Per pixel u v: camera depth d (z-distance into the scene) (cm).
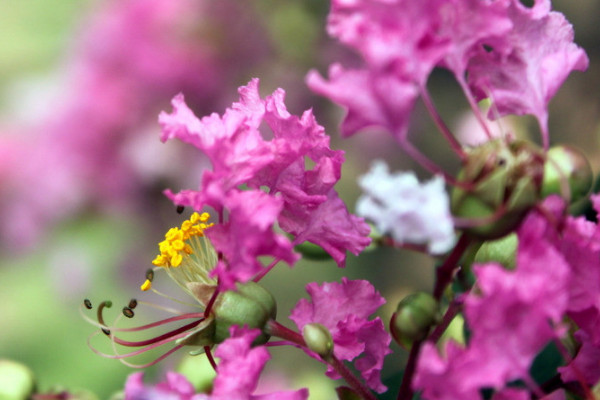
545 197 26
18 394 33
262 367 27
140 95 56
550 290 25
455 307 27
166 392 27
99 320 29
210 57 55
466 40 26
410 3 25
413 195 25
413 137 57
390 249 54
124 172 56
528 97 27
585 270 26
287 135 28
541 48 27
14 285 59
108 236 58
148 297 56
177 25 55
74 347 57
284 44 56
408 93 25
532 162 25
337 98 25
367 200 25
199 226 30
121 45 55
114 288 58
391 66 25
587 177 30
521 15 27
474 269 25
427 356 25
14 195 58
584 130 56
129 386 27
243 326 28
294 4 56
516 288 25
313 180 29
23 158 57
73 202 57
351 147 57
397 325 27
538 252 25
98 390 55
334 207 29
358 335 29
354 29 25
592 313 27
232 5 55
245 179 27
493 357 25
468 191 26
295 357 50
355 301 29
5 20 63
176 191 56
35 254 59
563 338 28
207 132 27
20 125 59
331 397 43
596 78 56
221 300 28
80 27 59
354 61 56
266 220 26
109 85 56
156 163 55
